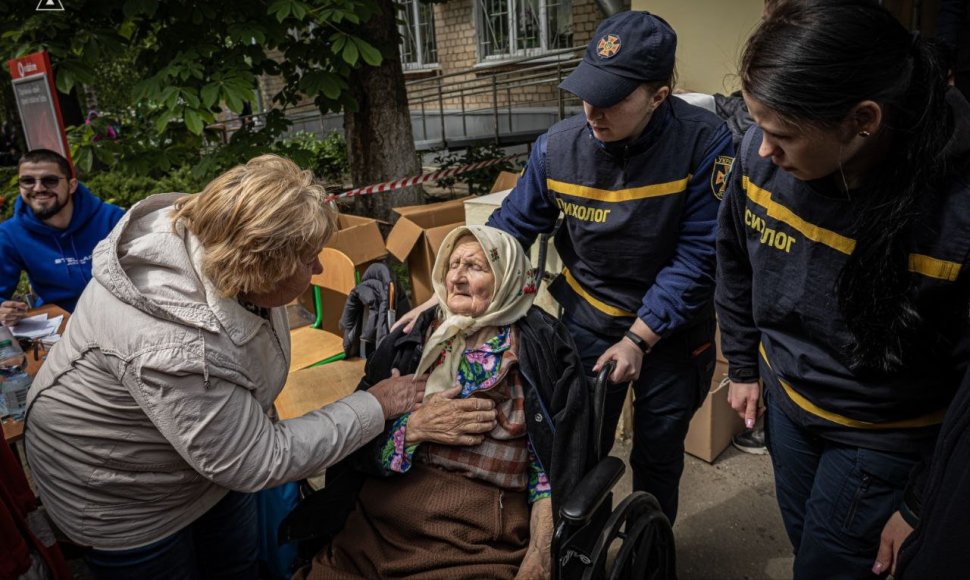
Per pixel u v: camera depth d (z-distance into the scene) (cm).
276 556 212
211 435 129
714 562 237
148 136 483
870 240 115
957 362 119
